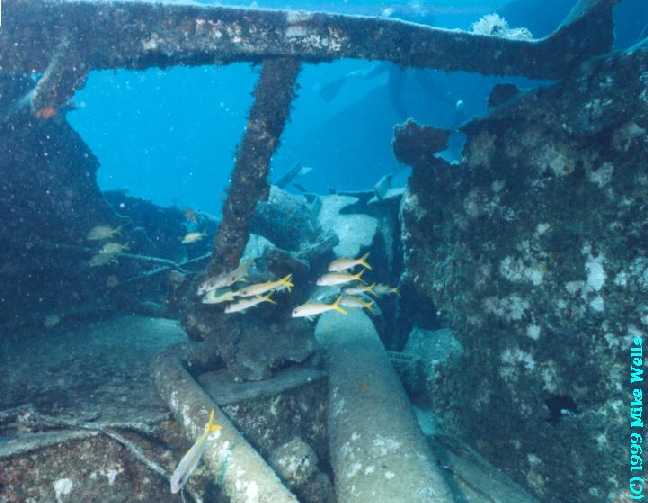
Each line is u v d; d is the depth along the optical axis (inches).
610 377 178.9
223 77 3873.0
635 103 178.9
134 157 5295.3
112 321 293.1
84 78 164.1
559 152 200.8
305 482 184.4
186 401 185.6
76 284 299.9
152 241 405.4
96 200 322.7
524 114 211.9
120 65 184.1
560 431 191.5
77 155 309.0
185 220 469.4
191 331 239.5
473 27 290.8
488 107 241.9
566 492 189.0
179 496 180.7
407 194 262.7
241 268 203.5
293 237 400.8
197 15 168.7
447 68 208.4
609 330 180.4
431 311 339.9
